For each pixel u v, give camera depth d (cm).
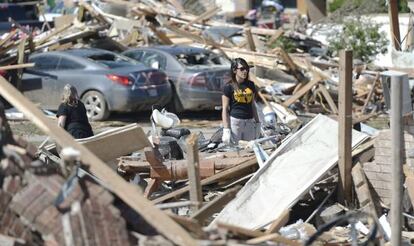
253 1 11188
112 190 1305
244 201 1962
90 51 4950
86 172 1448
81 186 1257
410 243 1831
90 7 6612
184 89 4884
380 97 5062
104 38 5847
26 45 5250
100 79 4675
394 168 1476
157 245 1237
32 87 4850
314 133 2177
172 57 5003
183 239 1198
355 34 6531
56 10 8294
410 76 2450
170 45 5688
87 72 4728
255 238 1377
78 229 1180
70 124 2631
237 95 2616
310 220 2039
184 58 5069
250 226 1875
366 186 2062
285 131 2856
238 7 10975
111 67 4750
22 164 1287
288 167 2084
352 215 1384
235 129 2620
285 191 1998
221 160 2205
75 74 4741
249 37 5788
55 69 4844
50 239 1215
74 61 4800
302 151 2134
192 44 5959
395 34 3009
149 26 6156
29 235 1253
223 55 5269
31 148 1425
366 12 7244
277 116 4566
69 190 1241
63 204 1232
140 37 6166
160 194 2155
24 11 7612
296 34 6806
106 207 1232
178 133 2530
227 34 6525
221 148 2497
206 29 6650
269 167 2083
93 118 4694
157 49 5103
